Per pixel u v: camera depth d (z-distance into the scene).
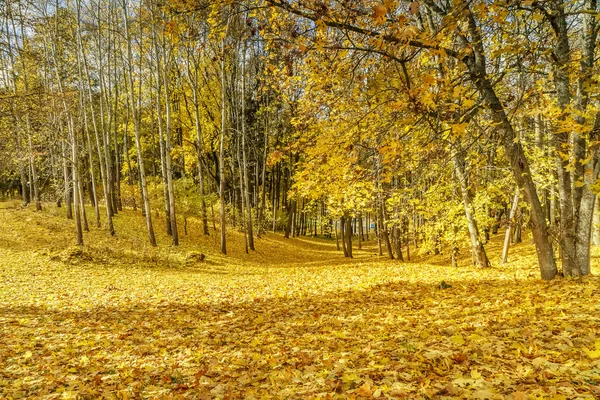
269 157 6.04
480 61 6.65
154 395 4.19
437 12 6.54
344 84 6.04
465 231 15.33
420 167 6.48
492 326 5.38
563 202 8.17
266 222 36.62
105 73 26.66
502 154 9.82
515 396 3.01
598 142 5.60
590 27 7.33
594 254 13.10
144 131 33.12
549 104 5.18
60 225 21.88
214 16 5.59
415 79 5.03
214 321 7.59
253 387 4.18
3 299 9.67
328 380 4.02
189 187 25.50
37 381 4.70
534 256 15.22
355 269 16.09
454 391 3.35
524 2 4.21
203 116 29.25
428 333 5.41
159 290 11.44
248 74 26.67
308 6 4.68
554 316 5.39
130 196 30.73
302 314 7.82
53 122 21.16
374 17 3.63
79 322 7.54
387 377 3.87
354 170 5.90
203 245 23.39
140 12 19.70
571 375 3.42
